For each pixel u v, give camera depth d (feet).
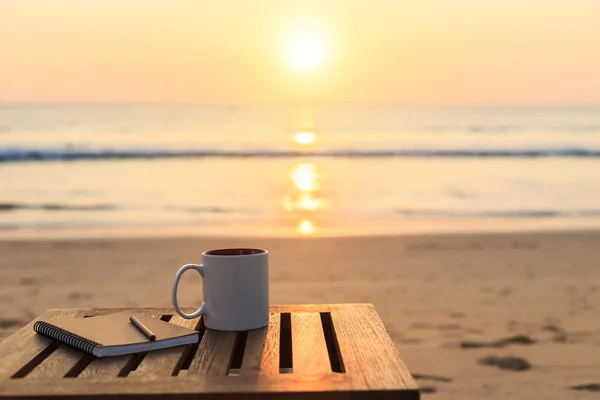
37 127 91.15
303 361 4.41
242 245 27.35
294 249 26.21
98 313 6.07
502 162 63.72
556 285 19.88
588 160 64.64
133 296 18.79
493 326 15.48
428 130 98.07
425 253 25.27
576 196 45.57
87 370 4.24
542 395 11.24
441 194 46.65
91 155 64.95
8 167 56.90
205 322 5.31
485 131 96.02
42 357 4.75
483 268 22.48
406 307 17.34
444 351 13.62
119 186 48.62
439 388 11.58
